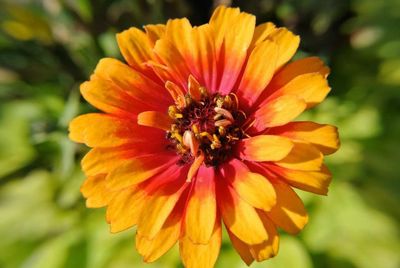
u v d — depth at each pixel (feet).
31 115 1.00
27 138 0.99
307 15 1.00
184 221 0.61
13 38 0.96
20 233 0.91
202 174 0.63
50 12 0.99
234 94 0.65
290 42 0.64
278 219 0.60
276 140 0.60
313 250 0.87
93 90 0.64
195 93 0.65
